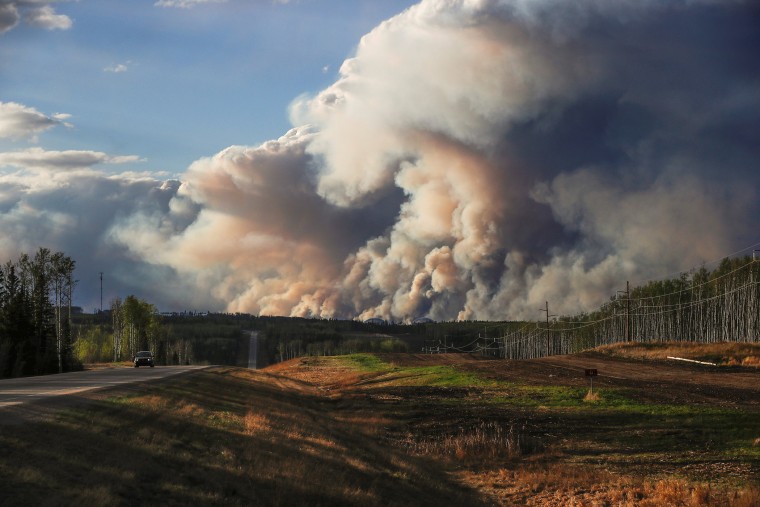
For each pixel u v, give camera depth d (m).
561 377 53.59
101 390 27.44
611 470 21.58
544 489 19.78
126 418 19.55
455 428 30.80
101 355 134.75
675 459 22.39
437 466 23.38
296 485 14.98
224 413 25.25
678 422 28.77
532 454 24.80
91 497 10.96
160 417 20.78
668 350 75.75
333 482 16.16
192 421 21.19
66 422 17.00
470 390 47.34
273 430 22.33
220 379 45.16
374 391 50.09
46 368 79.12
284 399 40.16
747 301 118.06
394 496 16.91
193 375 45.34
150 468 13.82
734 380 48.47
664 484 18.66
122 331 137.88
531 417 33.03
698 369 59.56
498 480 21.22
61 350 84.56
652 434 26.70
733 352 69.00
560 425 30.41
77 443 14.69
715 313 132.50
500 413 34.72
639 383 46.72
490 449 25.44
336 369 92.00
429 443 27.34
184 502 12.23
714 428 26.89
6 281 78.44
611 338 173.00
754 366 60.62
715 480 19.41
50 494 10.77
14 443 13.53
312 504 14.11
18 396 23.81
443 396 44.34
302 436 22.55
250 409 28.38
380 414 36.00
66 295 88.44
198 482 13.80
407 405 39.59
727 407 32.34
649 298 146.00
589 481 20.20
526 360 78.75
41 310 82.19
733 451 22.89
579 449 25.16
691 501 17.11
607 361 72.38
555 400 39.12
